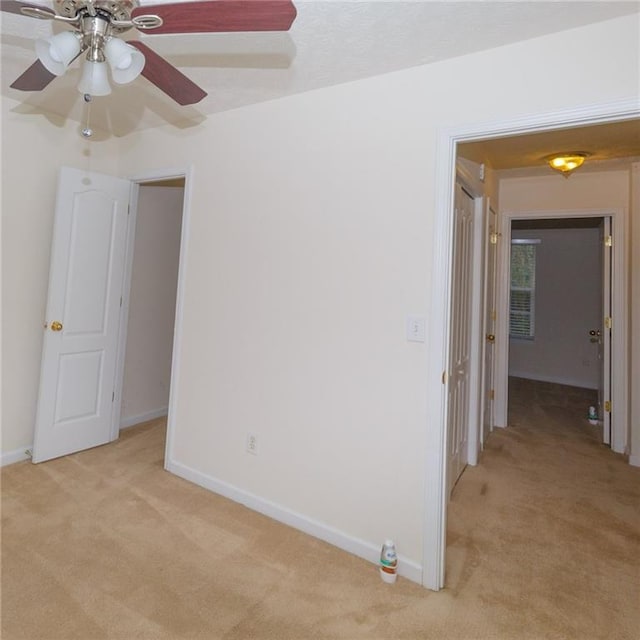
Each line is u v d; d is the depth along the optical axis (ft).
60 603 5.33
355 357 6.77
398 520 6.32
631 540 7.18
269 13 3.96
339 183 6.97
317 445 7.14
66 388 9.58
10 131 8.79
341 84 6.98
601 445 11.70
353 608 5.48
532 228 19.16
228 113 8.45
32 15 4.22
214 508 7.83
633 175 10.52
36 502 7.68
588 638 5.10
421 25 5.33
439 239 6.02
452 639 5.03
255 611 5.36
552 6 4.89
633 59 4.97
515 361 21.48
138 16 4.12
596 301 19.12
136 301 11.75
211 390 8.59
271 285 7.77
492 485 9.19
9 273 8.99
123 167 10.56
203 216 8.83
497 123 5.69
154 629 5.00
